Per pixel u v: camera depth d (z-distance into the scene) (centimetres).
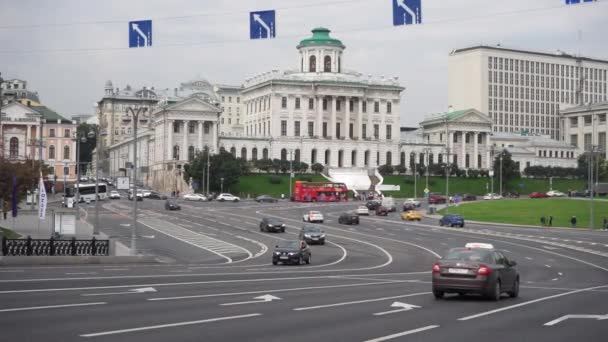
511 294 3127
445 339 1966
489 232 9338
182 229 8744
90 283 3331
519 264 5738
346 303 2783
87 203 14100
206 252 6291
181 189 18538
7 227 7494
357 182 18800
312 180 18775
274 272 4475
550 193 18200
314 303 2772
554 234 9256
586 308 2764
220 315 2367
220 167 16962
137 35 4488
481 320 2356
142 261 5150
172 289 3167
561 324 2294
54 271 4059
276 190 17912
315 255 6291
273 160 18962
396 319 2348
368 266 5275
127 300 2717
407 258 6069
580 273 4994
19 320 2177
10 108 18125
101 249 5166
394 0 3794
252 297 2920
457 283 2852
